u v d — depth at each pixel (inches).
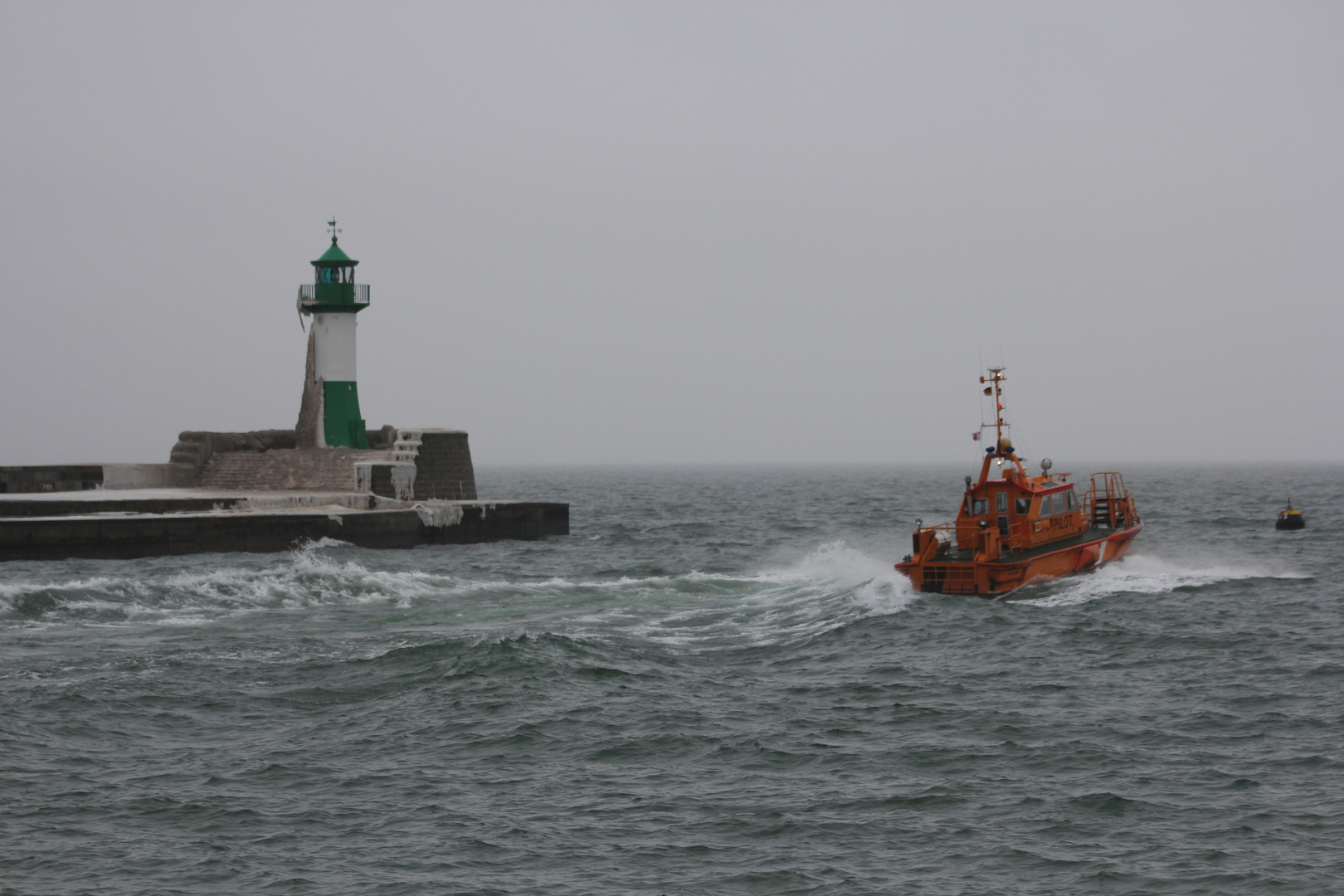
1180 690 2129.7
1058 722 1935.3
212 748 1834.4
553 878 1391.5
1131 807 1563.7
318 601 3112.7
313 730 1927.9
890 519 7401.6
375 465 5438.0
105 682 2181.3
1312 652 2416.3
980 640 2541.8
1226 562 3998.5
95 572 3870.6
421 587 3331.7
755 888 1366.9
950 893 1347.2
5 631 2682.1
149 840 1493.6
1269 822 1508.4
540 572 3988.7
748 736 1879.9
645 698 2094.0
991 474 3152.1
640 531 6220.5
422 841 1489.9
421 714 1998.0
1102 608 2896.2
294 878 1391.5
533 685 2144.4
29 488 5629.9
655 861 1432.1
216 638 2608.3
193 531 4495.6
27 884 1369.3
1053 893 1343.5
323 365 6323.8
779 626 2738.7
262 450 6333.7
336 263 6304.1
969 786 1653.5
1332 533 5364.2
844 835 1502.2
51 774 1710.1
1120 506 3631.9
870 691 2144.4
